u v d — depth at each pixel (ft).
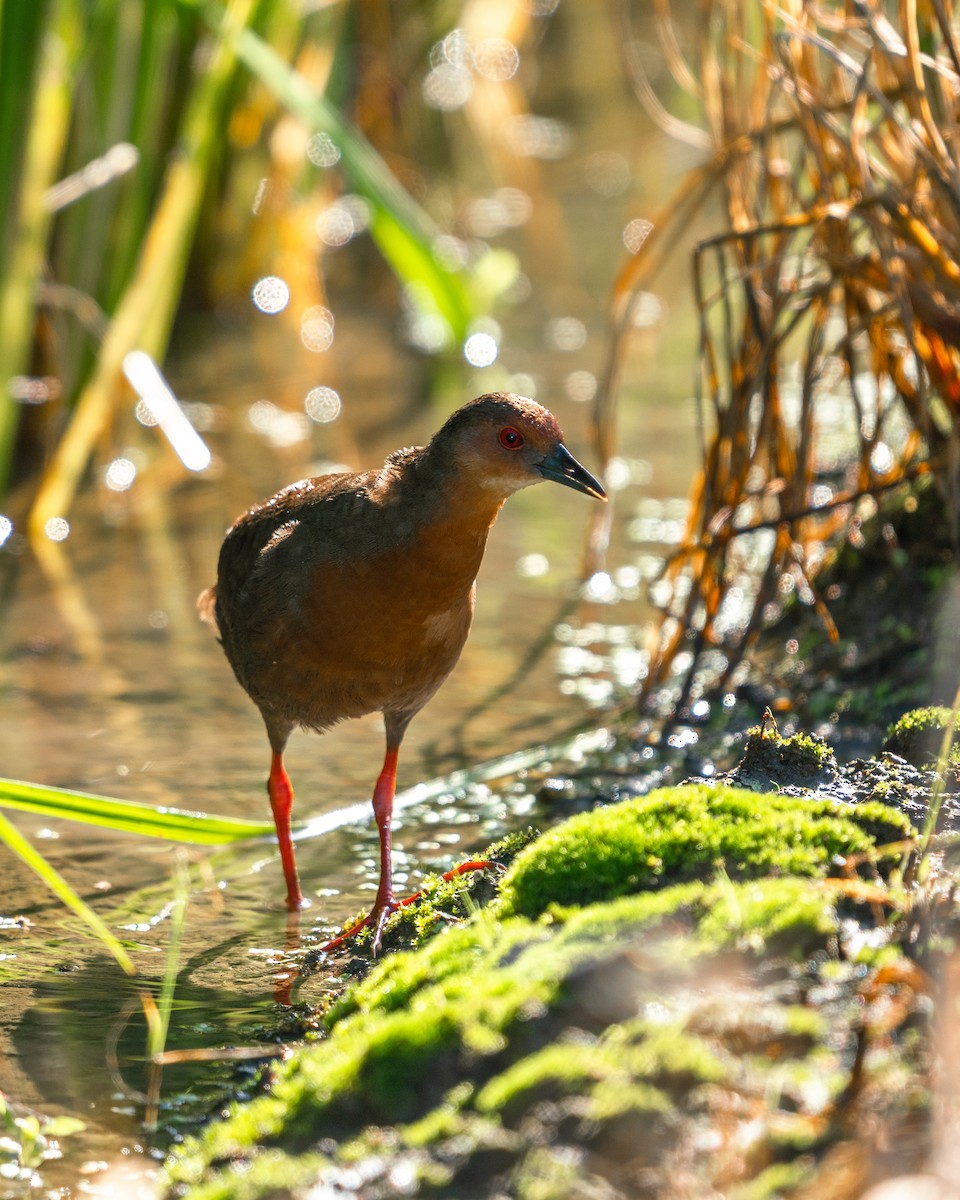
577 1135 15.28
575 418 49.65
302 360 56.34
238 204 58.29
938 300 29.14
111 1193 17.79
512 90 73.87
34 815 28.76
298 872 26.66
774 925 17.35
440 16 62.44
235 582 26.37
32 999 22.33
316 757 30.99
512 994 17.04
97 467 46.93
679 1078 15.47
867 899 18.08
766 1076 15.48
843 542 33.24
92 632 37.01
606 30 86.69
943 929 17.71
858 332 29.17
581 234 69.15
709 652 33.71
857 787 22.90
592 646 35.45
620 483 44.91
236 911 25.25
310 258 57.77
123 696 33.65
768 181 31.78
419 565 24.43
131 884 26.21
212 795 29.22
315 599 24.70
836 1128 14.87
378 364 55.98
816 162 29.91
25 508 43.98
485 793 29.01
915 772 23.36
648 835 19.93
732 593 35.81
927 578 31.40
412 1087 16.70
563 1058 15.92
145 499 45.19
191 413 51.57
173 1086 19.99
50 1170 18.26
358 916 24.71
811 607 33.09
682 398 51.24
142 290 42.73
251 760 30.81
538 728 31.60
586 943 17.60
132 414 49.90
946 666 28.99
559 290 62.85
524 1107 15.70
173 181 43.42
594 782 28.94
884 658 30.73
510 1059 16.56
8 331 40.81
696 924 17.70
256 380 54.44
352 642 24.80
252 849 27.61
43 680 34.37
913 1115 14.78
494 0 68.49
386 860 24.70
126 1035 21.29
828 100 30.71
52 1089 19.99
